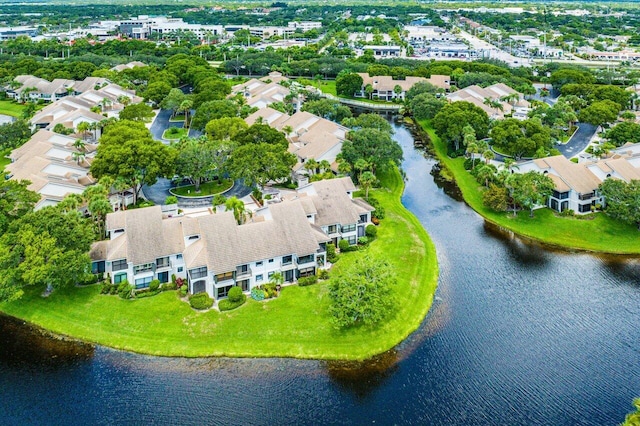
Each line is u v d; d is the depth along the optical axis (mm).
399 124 194500
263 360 70500
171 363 69812
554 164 117000
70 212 85625
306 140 144125
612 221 108812
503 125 150500
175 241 85062
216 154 121062
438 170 145875
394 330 76312
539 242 103938
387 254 95062
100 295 80938
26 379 66812
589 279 90688
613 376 67938
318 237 89000
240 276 81375
